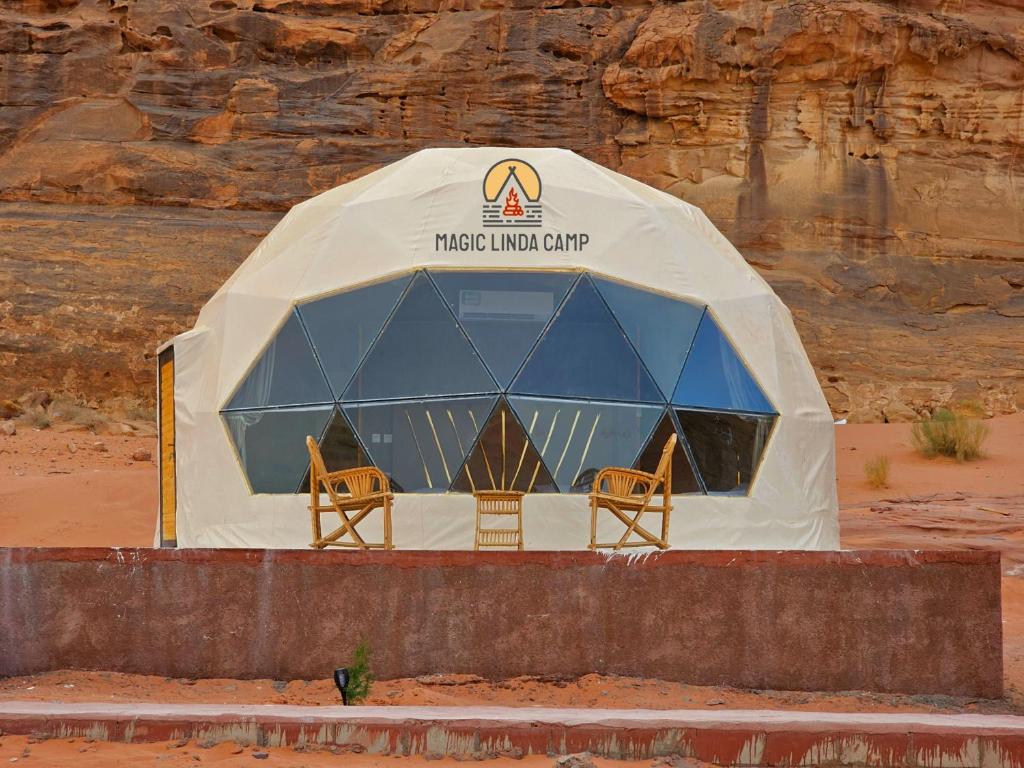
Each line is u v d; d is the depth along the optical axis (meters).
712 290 26.39
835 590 16.44
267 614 16.34
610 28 79.44
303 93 76.31
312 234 26.45
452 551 16.36
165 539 27.05
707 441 24.97
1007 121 77.94
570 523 23.30
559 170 26.53
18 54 74.94
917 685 16.39
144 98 74.88
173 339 26.50
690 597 16.41
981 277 76.06
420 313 25.09
